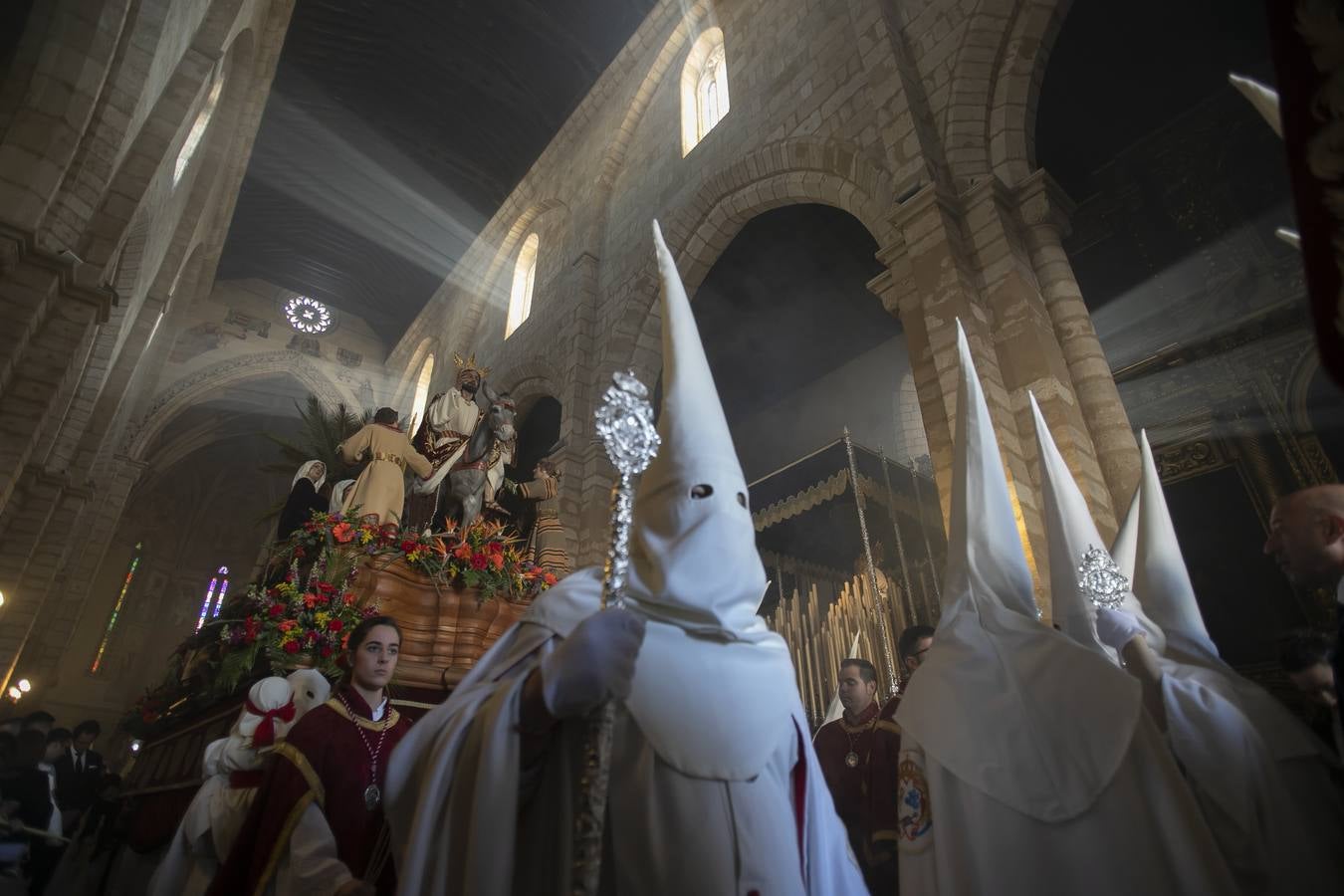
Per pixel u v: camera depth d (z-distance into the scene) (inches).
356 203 933.8
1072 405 269.0
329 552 201.9
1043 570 232.1
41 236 313.0
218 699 191.8
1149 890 70.6
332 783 103.7
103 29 330.0
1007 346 284.5
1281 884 81.4
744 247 530.9
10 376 304.5
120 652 1124.5
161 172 458.3
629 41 676.1
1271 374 335.9
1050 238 308.5
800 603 339.9
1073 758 78.4
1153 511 125.6
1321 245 41.9
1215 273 370.3
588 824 52.0
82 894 268.1
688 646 62.7
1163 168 402.0
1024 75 341.1
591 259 629.9
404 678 184.5
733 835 57.1
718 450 70.2
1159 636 109.6
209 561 1273.4
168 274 662.5
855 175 382.0
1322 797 90.4
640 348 542.6
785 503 353.4
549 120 786.2
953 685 87.9
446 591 210.5
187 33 415.5
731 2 566.9
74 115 317.1
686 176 543.5
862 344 597.3
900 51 385.7
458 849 58.1
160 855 203.2
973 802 79.7
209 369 995.3
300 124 832.9
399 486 264.1
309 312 1097.4
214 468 1273.4
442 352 904.9
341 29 735.1
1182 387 363.6
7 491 295.4
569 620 68.1
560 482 508.7
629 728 61.4
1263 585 310.3
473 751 60.4
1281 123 44.4
